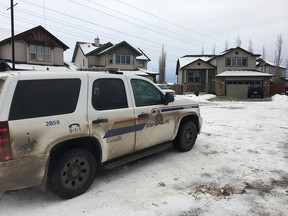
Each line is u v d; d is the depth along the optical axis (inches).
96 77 155.6
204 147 244.8
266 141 269.9
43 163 127.6
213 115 496.7
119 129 163.5
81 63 1485.0
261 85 1256.2
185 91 1482.5
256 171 183.5
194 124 236.4
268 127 354.0
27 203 136.8
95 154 158.1
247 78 1264.8
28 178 124.2
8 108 117.6
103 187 156.2
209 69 1435.8
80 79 147.3
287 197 144.8
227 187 157.1
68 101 139.4
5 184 118.6
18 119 119.6
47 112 130.0
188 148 230.8
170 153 225.1
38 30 1055.6
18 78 123.8
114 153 163.3
